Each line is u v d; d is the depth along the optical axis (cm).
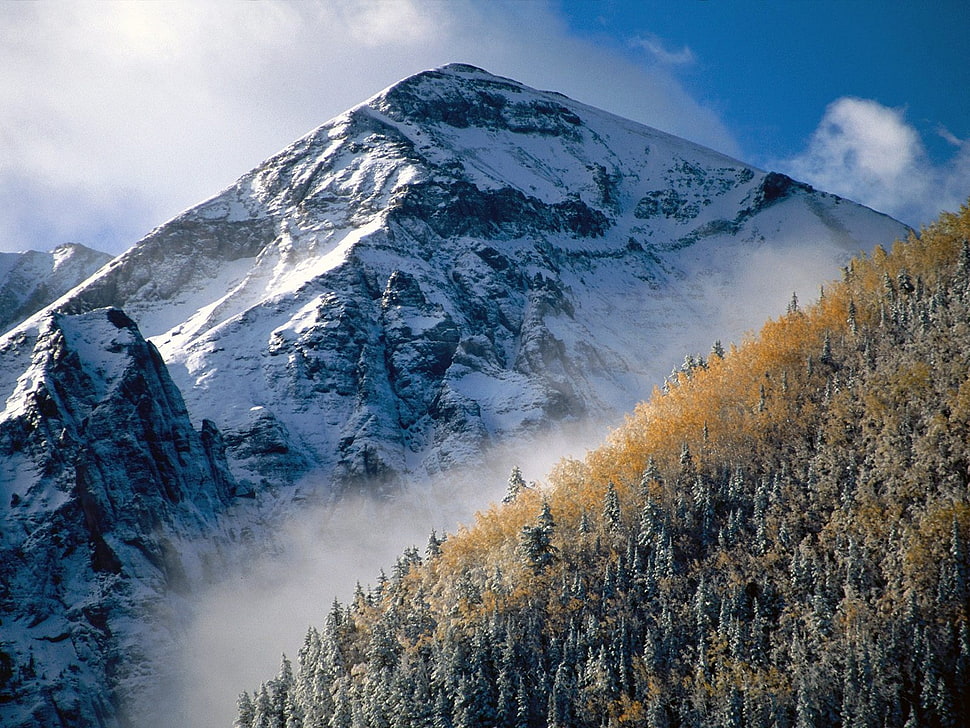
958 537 11381
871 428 13688
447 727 12481
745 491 13838
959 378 13250
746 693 11181
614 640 12419
